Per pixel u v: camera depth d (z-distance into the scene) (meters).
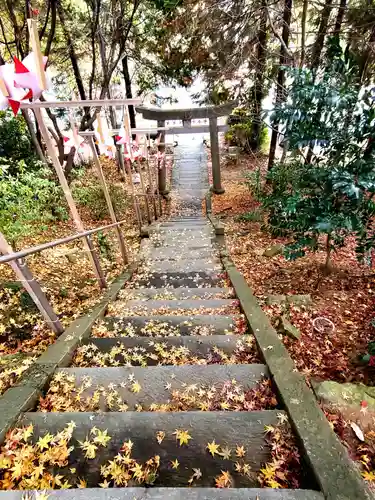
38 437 1.33
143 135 6.82
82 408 1.57
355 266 3.62
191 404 1.59
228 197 9.21
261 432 1.32
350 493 1.01
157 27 6.88
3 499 1.02
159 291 3.30
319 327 2.55
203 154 13.03
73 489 1.04
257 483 1.16
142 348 2.09
